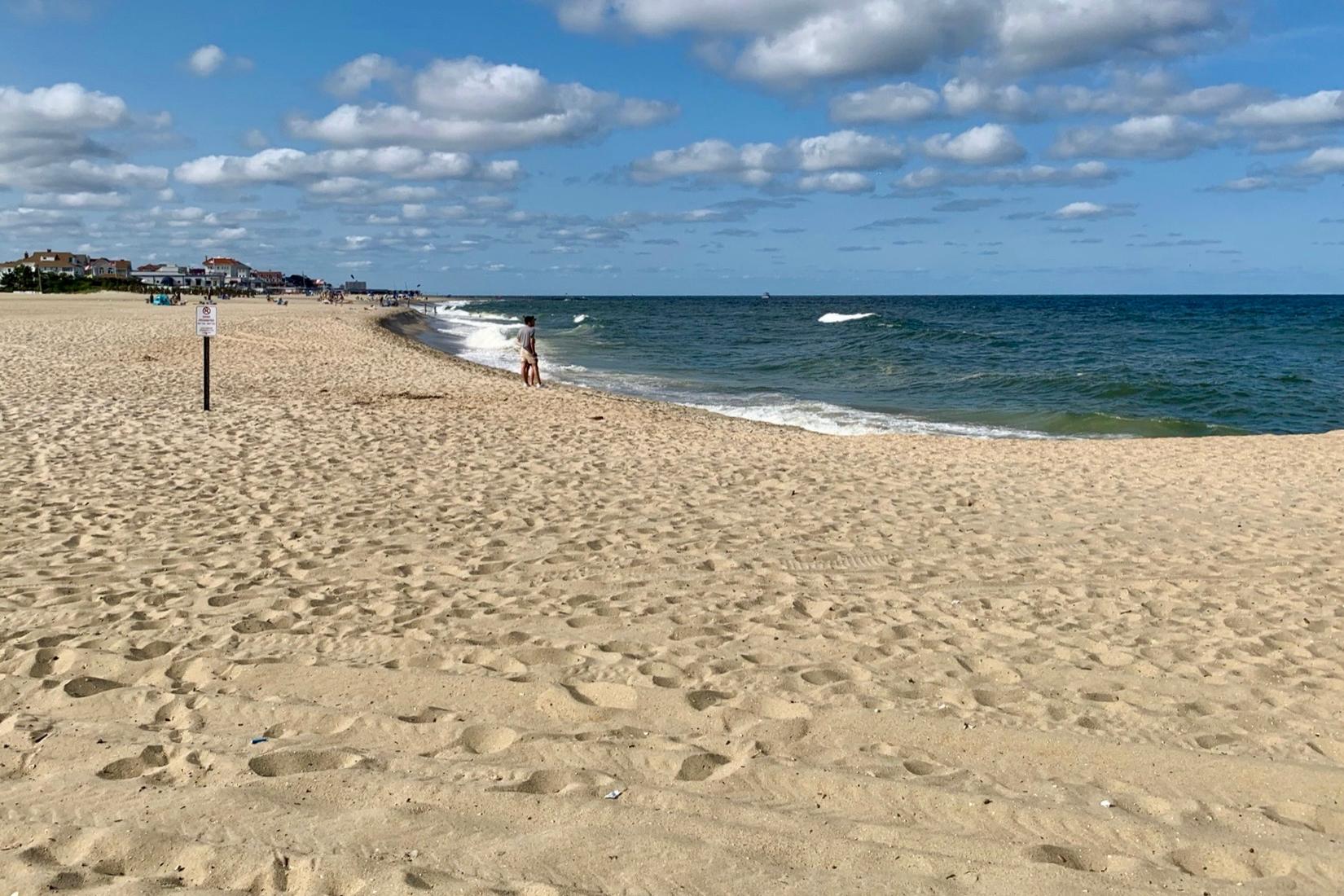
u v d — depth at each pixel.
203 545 6.75
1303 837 3.24
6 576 5.90
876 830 3.18
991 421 19.88
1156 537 7.93
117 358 20.34
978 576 6.64
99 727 3.85
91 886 2.76
